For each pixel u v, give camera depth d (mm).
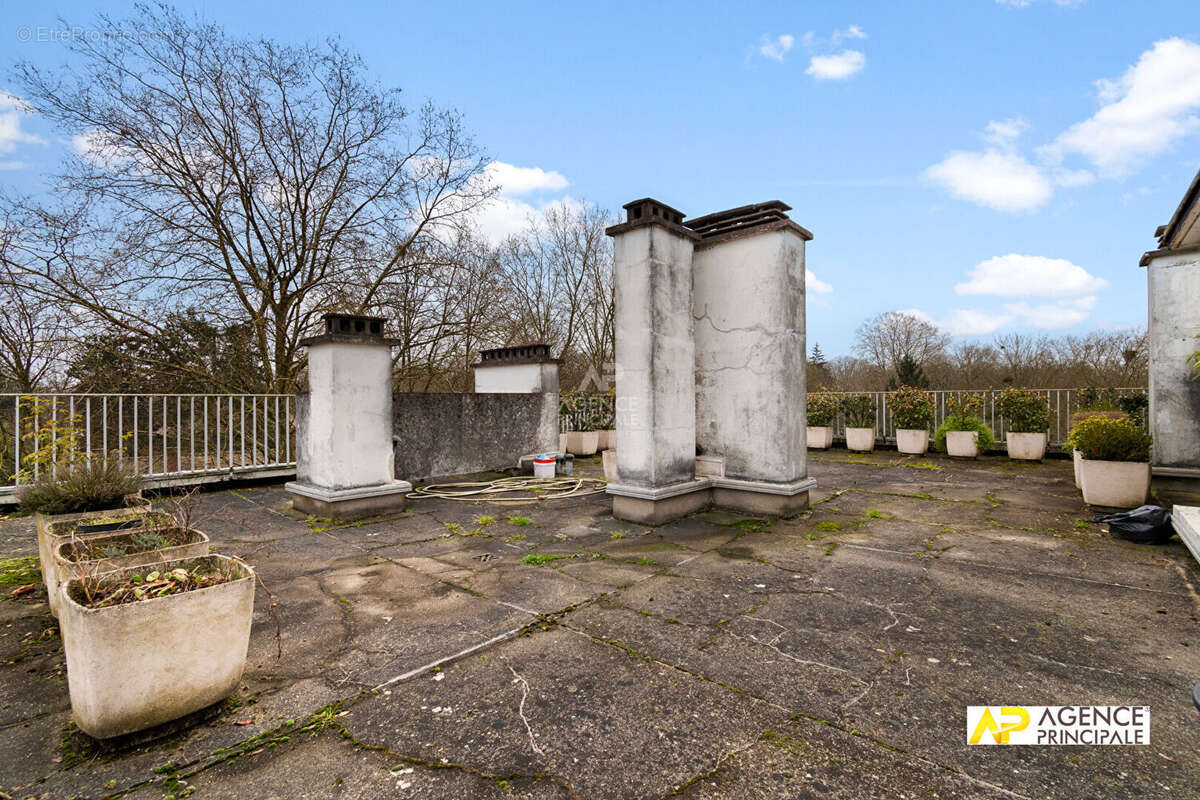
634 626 2848
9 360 8344
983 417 10391
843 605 3117
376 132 9992
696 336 5887
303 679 2322
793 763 1771
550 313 20328
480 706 2111
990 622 2861
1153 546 4223
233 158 9039
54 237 8008
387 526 5141
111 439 7898
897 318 26891
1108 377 14258
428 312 11430
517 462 8781
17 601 3258
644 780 1697
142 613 1850
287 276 9727
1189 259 5840
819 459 10227
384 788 1668
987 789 1646
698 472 5871
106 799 1625
